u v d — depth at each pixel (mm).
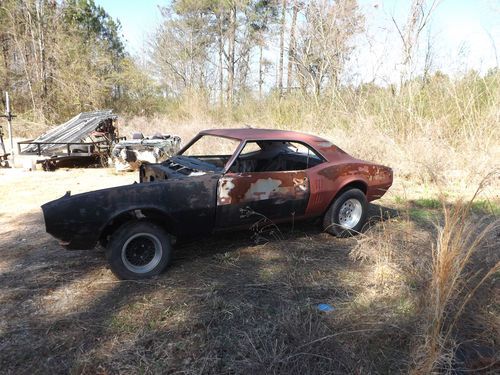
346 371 2553
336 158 4863
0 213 6109
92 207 3436
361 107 11086
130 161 9383
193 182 3852
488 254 3643
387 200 6840
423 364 2475
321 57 14766
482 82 9812
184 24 31156
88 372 2555
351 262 4223
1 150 12789
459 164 8188
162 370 2572
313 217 4793
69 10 24469
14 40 21891
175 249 4527
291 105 14914
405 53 10516
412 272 3564
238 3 27859
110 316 3174
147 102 27828
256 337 2887
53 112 22078
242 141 4297
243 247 4625
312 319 3102
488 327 2840
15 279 3838
